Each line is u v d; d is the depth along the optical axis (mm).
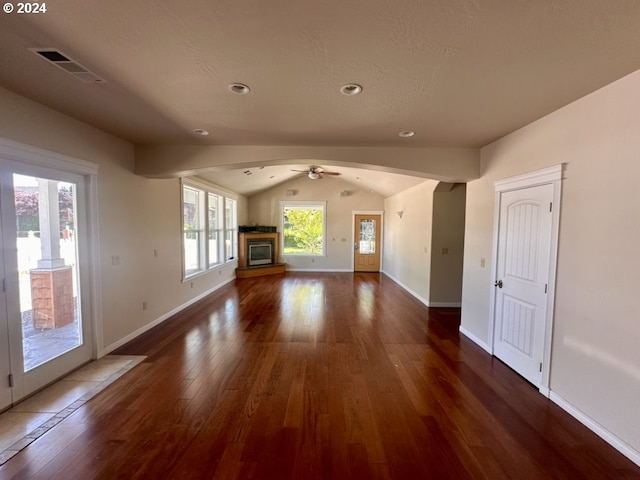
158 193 4418
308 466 1805
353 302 5789
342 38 1594
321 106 2506
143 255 4043
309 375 2904
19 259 2420
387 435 2080
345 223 9562
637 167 1880
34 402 2418
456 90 2195
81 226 3049
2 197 2283
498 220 3340
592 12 1374
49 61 1836
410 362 3221
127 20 1448
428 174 3787
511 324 3113
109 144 3359
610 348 2037
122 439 2010
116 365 3082
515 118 2727
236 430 2107
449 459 1875
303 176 9367
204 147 3764
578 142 2309
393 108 2531
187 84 2133
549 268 2576
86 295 3107
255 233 8797
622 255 1963
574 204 2342
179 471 1757
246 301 5805
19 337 2414
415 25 1483
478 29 1512
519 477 1748
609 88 2062
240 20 1447
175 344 3652
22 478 1697
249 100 2396
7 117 2266
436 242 5484
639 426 1852
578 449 1974
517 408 2416
